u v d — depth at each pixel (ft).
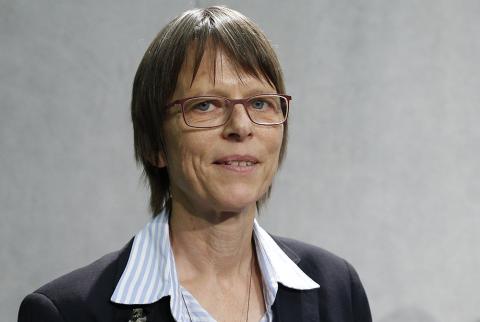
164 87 4.74
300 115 9.75
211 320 4.89
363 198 9.92
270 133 4.77
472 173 10.00
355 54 9.79
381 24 9.80
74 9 9.18
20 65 9.08
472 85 9.95
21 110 9.13
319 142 9.82
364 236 9.95
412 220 9.97
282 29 9.63
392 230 9.96
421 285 10.01
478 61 9.95
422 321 10.02
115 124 9.41
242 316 5.16
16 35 9.04
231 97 4.62
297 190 9.84
